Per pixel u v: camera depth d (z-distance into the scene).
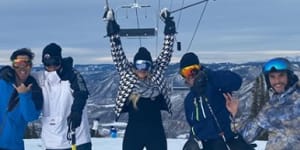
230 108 5.34
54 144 6.22
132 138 6.77
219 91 6.08
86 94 6.15
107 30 7.11
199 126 6.17
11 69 5.90
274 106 4.89
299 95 4.82
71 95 6.20
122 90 6.84
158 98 6.88
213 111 6.07
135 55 6.84
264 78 4.99
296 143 4.81
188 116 6.28
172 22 7.16
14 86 5.90
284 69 4.82
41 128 6.30
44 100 6.17
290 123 4.83
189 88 6.30
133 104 6.78
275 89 4.88
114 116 6.94
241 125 5.17
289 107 4.84
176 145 11.32
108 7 7.17
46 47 6.14
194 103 6.20
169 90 6.95
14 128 5.94
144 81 6.83
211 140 6.12
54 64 6.12
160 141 6.79
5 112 5.91
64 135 6.23
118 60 7.01
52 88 6.19
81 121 6.20
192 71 6.20
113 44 7.07
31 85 5.91
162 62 7.02
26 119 5.92
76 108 6.07
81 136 6.24
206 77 6.11
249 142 5.12
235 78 6.02
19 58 5.84
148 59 6.80
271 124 4.90
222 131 6.04
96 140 13.10
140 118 6.78
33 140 12.04
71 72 6.22
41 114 6.24
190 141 6.27
